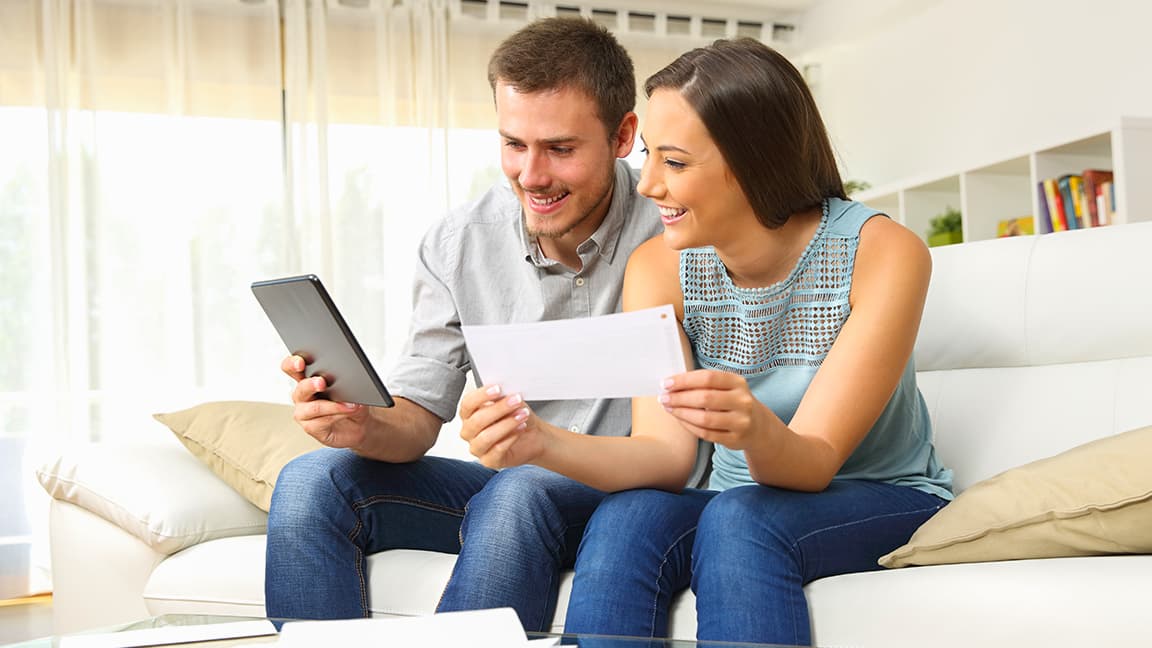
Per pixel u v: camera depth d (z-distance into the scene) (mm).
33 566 3783
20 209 3904
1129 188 3127
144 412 3984
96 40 4027
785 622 1091
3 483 3795
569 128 1539
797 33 5250
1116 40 3650
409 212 4430
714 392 1083
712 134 1246
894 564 1218
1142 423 1502
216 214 4133
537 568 1283
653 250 1508
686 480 1367
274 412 2107
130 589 1858
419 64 4504
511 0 4711
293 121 4270
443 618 913
